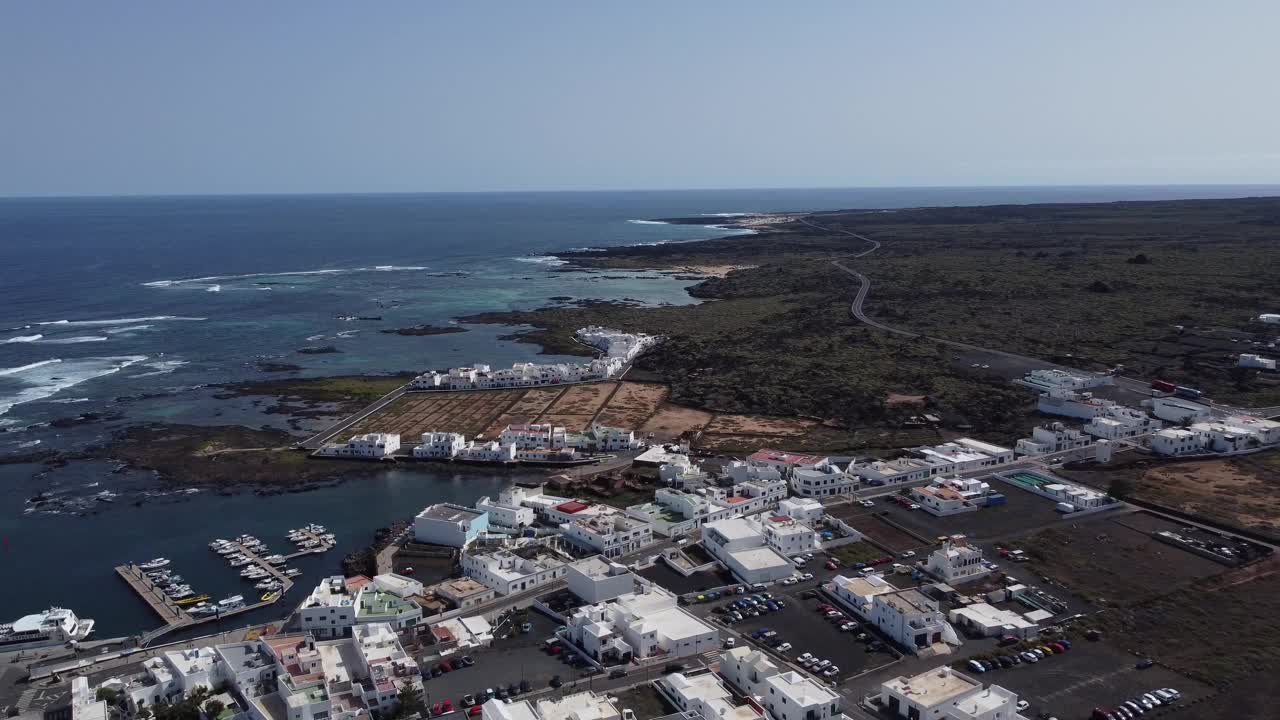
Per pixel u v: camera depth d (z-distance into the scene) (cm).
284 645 11744
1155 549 14900
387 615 12712
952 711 9969
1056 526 15975
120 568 15488
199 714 10488
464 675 11356
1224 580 13700
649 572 14525
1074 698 10662
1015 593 13325
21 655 12406
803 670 11394
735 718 9956
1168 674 11188
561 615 12988
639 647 11769
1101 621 12531
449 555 15488
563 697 10394
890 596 12606
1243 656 11556
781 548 14975
